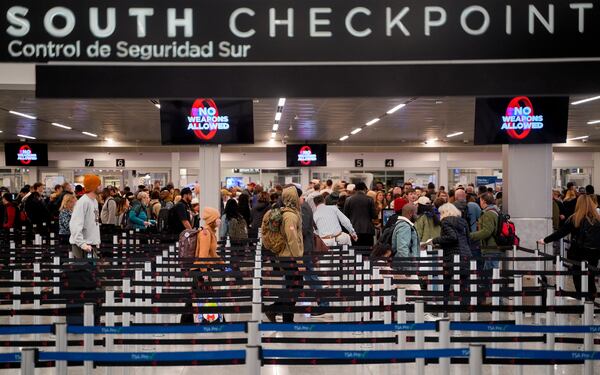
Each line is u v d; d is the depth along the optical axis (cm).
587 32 382
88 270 798
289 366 706
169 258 848
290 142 3114
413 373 669
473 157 3341
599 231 977
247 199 1603
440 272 768
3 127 2441
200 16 380
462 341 588
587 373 487
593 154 3397
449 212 955
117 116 2094
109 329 480
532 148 1269
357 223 1444
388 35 381
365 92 385
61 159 3259
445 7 381
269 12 381
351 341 546
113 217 1675
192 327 477
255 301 602
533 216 1270
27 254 1098
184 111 1295
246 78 385
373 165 3334
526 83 386
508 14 382
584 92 386
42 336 800
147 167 3309
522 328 508
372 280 689
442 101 1730
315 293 630
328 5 380
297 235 918
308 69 385
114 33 380
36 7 379
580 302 959
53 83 381
